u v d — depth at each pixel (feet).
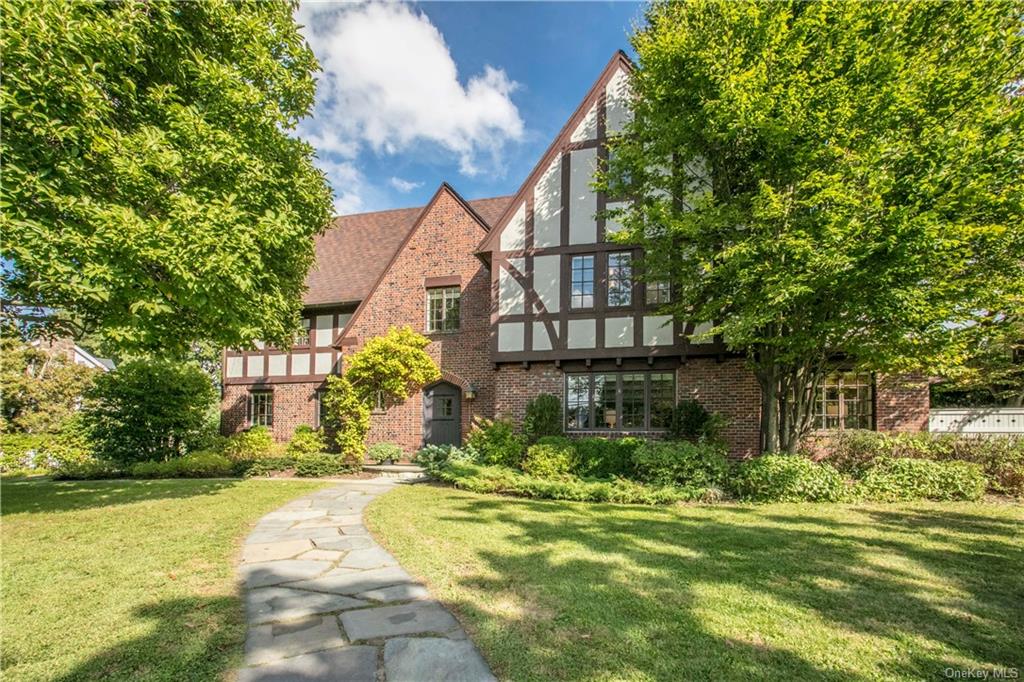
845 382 39.47
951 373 30.81
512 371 42.93
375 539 20.24
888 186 24.29
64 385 56.90
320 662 10.19
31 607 13.07
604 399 41.16
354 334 55.01
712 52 27.02
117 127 25.00
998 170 23.98
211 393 52.80
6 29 19.67
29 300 26.89
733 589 14.46
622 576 15.49
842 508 27.04
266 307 29.94
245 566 16.69
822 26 26.40
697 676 9.84
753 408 37.17
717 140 30.40
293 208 31.76
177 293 25.59
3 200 20.25
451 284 52.13
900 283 25.58
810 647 11.09
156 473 42.88
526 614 12.62
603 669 10.01
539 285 42.27
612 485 30.86
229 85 26.50
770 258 28.27
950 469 29.84
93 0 22.17
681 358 38.73
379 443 50.16
